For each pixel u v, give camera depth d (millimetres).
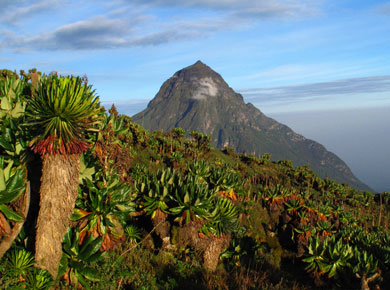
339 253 10992
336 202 46656
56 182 3850
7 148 4152
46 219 3861
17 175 3852
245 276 8258
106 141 4988
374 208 53375
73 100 3701
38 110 3826
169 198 7695
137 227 7820
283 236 19359
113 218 5238
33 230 4312
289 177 55469
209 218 7812
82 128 4031
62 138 3781
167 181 8078
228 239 10391
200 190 7648
